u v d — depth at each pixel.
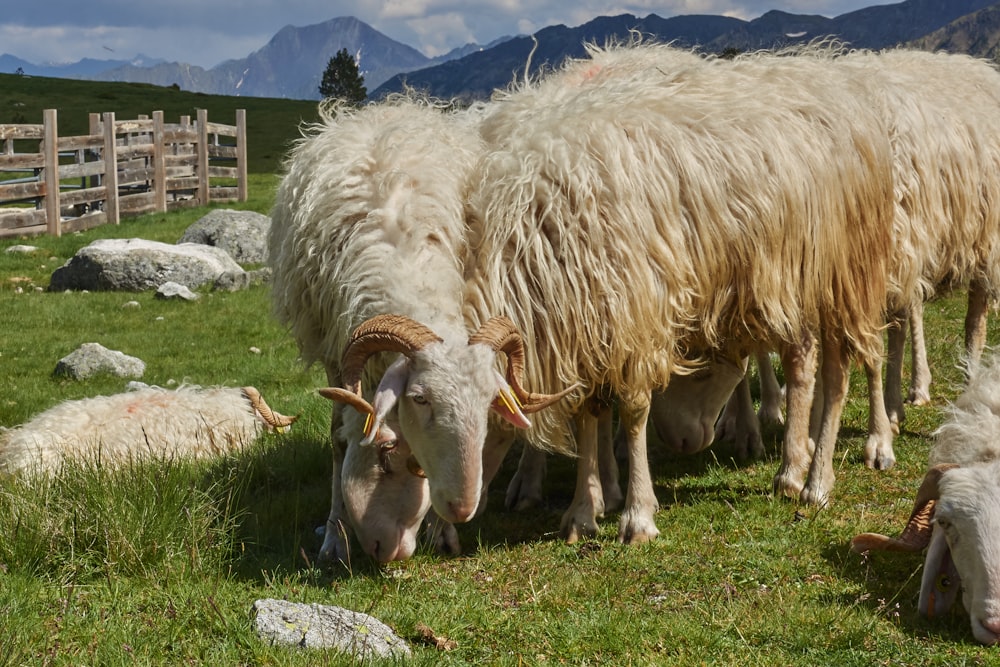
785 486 6.63
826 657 4.32
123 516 5.15
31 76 81.69
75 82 79.38
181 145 28.84
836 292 6.46
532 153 5.59
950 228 7.75
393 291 4.96
